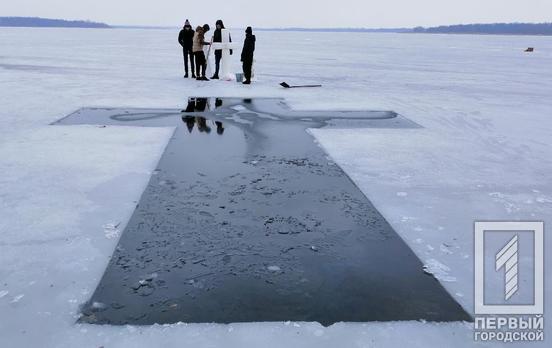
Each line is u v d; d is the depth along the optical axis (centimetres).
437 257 326
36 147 599
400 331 242
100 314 251
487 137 736
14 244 329
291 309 259
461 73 1953
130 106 928
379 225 378
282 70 1866
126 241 337
